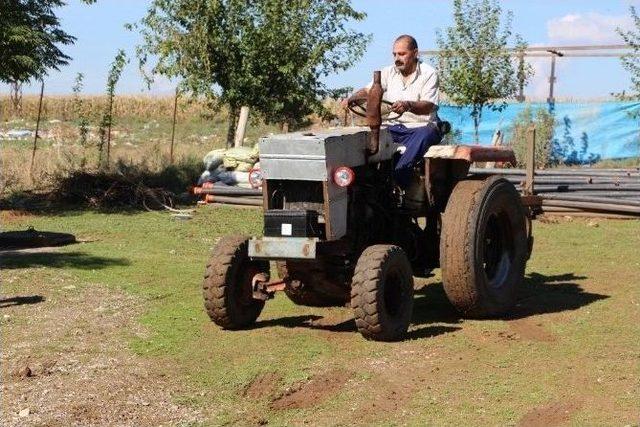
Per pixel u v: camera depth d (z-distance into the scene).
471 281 8.42
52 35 16.45
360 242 8.25
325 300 9.40
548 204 15.91
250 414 6.23
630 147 26.00
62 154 22.11
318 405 6.38
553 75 26.39
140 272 11.01
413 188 8.76
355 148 8.00
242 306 8.27
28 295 9.74
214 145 30.41
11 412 6.28
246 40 20.27
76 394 6.63
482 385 6.75
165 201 17.80
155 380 6.93
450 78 25.53
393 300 7.92
